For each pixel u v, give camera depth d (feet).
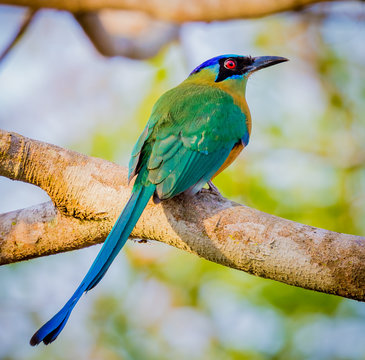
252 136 46.26
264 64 35.01
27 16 43.91
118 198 25.53
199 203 24.61
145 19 50.24
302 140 46.50
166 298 45.06
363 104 48.49
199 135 28.25
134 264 45.42
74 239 26.55
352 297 22.43
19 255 27.27
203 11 41.37
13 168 25.57
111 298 45.93
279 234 23.00
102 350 44.57
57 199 25.85
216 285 42.91
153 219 25.07
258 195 42.52
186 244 24.53
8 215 27.40
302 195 43.70
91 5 42.37
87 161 26.03
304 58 51.62
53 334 23.68
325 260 22.33
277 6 40.63
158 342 44.16
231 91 34.17
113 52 50.14
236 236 23.47
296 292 39.88
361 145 46.50
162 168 26.58
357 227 42.29
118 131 48.01
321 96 49.70
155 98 48.80
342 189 43.91
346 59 50.78
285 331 40.65
